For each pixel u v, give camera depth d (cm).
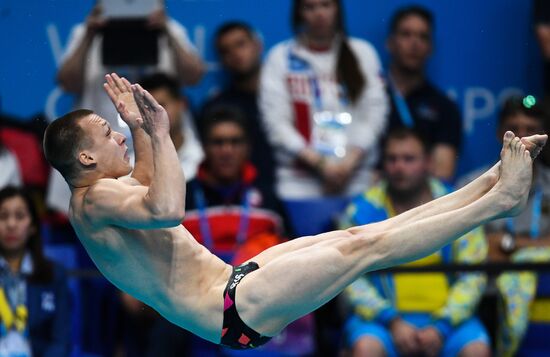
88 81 3250
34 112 3397
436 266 2856
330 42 3309
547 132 3162
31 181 3338
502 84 3481
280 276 2045
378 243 2048
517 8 3484
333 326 3141
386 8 3481
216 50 3422
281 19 3453
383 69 3453
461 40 3488
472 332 2897
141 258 2086
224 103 3338
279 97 3275
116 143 2141
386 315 2906
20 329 2869
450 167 3319
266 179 3269
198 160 3184
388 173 3025
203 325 2102
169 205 1942
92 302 3153
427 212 2088
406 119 3338
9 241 2900
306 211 3184
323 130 3262
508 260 3084
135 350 3067
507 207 2030
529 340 3050
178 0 3431
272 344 3003
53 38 3416
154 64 3209
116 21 3192
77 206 2088
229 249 3034
